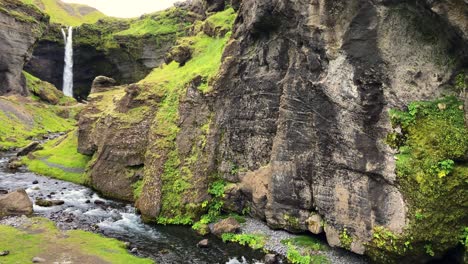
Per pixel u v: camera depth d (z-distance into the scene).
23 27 77.06
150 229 25.20
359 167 18.80
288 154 22.73
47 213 27.16
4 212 26.11
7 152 51.69
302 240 21.75
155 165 28.42
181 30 92.38
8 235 21.80
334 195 20.27
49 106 79.81
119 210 28.91
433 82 17.20
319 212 21.20
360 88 18.67
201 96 29.56
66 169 40.34
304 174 21.92
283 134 23.05
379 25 17.94
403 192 16.94
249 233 23.61
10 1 76.12
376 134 18.28
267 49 25.44
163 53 91.56
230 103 27.78
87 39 98.44
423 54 17.27
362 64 18.56
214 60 32.97
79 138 41.88
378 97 18.30
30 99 77.31
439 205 16.19
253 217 25.77
